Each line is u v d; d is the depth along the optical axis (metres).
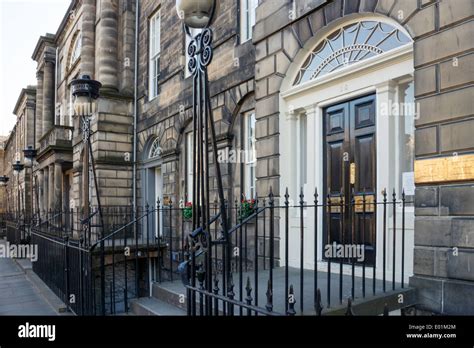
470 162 3.90
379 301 3.96
